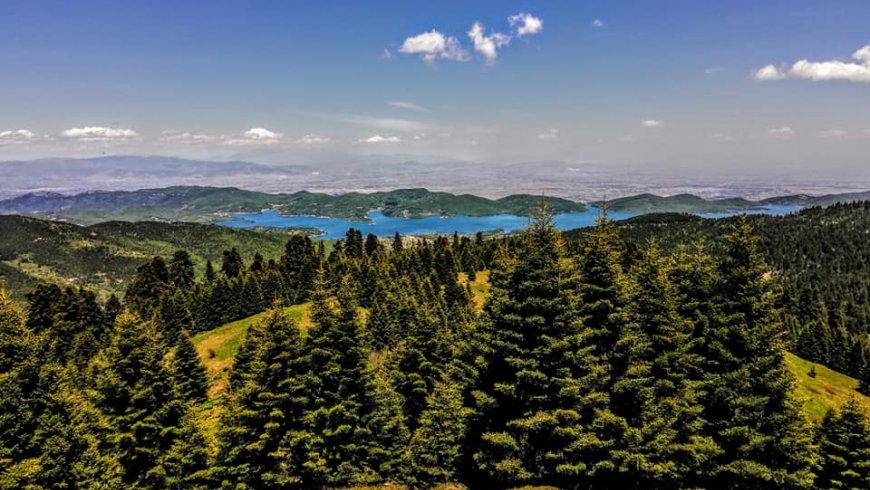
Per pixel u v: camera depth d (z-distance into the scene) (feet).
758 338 88.38
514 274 85.81
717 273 96.53
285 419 96.48
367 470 103.50
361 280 305.94
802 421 88.53
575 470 75.97
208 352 241.55
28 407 75.46
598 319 86.07
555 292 82.38
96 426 89.76
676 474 83.25
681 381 86.63
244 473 94.53
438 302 263.90
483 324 94.84
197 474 96.07
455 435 106.22
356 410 102.83
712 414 89.51
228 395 106.01
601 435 80.23
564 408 78.95
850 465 106.11
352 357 103.86
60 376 81.61
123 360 99.09
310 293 104.94
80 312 271.90
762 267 91.45
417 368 135.13
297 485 98.84
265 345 99.45
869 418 108.88
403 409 130.62
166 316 268.62
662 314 89.56
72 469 77.25
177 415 103.14
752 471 83.46
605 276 86.48
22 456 74.08
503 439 80.23
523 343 82.69
